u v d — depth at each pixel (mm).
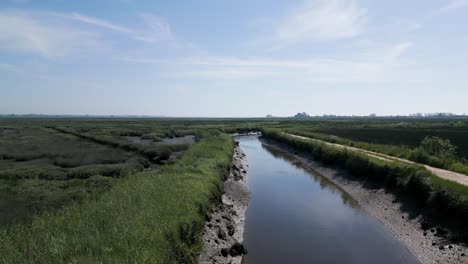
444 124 103312
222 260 12500
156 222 10812
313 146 40594
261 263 13156
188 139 55812
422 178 18656
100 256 8227
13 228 11469
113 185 18156
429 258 13438
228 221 16609
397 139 51875
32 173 24500
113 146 43469
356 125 98938
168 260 9430
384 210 19516
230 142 44875
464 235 13789
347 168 29094
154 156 34094
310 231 16906
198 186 16469
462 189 15531
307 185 27719
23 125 94688
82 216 11438
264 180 29609
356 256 13953
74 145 43406
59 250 8352
